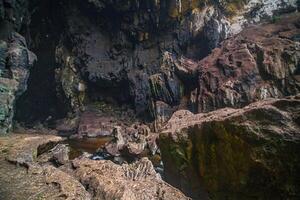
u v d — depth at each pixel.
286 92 18.16
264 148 6.62
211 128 8.02
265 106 6.89
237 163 7.25
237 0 26.67
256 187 6.87
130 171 9.57
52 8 25.17
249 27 24.28
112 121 23.81
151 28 26.67
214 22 24.53
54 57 26.70
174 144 9.17
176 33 26.36
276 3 26.36
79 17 26.45
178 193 8.30
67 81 25.80
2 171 8.61
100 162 10.04
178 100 22.98
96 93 27.22
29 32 23.48
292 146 6.20
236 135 7.18
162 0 25.30
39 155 11.20
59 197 7.20
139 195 7.87
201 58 25.56
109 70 26.41
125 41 27.23
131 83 25.70
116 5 25.62
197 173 8.67
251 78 19.22
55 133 21.97
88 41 26.94
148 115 23.48
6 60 16.09
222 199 7.86
